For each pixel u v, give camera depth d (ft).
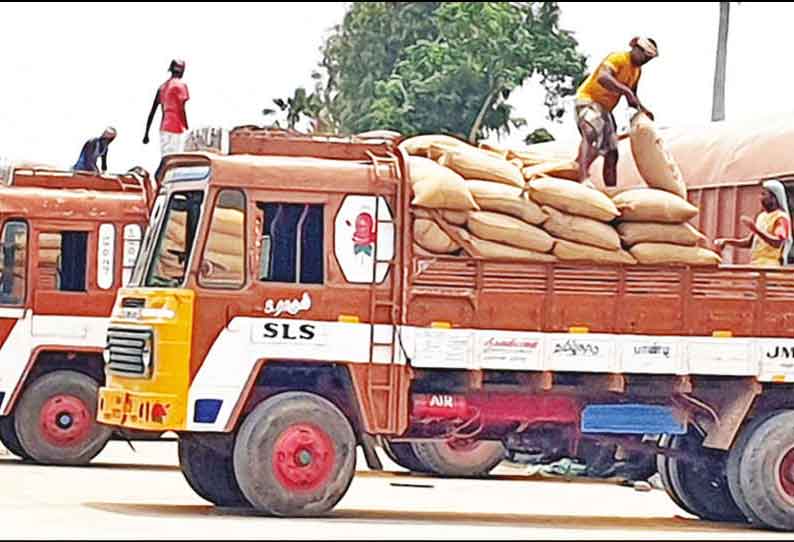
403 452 75.87
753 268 56.24
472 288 54.44
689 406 57.00
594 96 58.44
